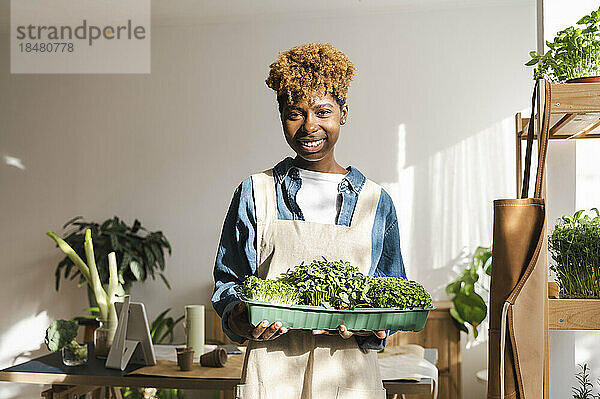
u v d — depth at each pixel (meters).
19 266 4.99
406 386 2.30
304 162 1.52
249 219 1.53
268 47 4.77
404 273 1.58
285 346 1.47
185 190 4.82
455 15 4.55
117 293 2.96
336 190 1.53
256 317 1.35
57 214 4.96
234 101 4.79
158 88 4.88
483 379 3.87
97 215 4.91
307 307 1.37
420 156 4.54
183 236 4.80
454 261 4.46
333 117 1.44
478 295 4.09
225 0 4.43
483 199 4.47
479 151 4.49
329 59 1.42
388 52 4.61
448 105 4.53
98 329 2.91
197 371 2.58
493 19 4.51
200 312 2.88
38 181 5.00
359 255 1.48
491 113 4.49
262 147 4.75
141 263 4.47
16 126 5.05
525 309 1.55
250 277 1.41
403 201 4.54
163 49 4.89
